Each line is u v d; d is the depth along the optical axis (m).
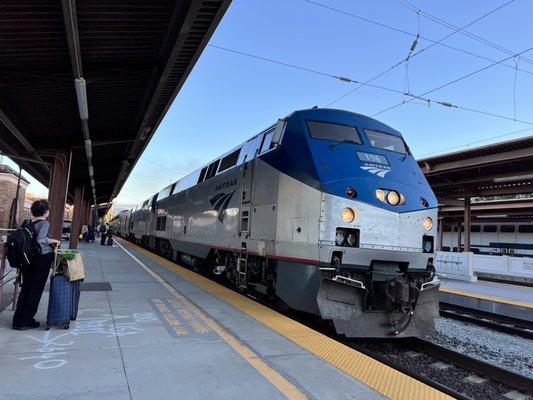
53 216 12.25
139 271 12.41
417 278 7.59
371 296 7.15
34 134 11.53
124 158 17.75
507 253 33.66
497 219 35.88
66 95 8.77
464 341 8.12
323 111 8.21
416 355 7.09
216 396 3.76
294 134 7.93
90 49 7.18
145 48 7.31
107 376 4.12
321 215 6.89
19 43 6.63
